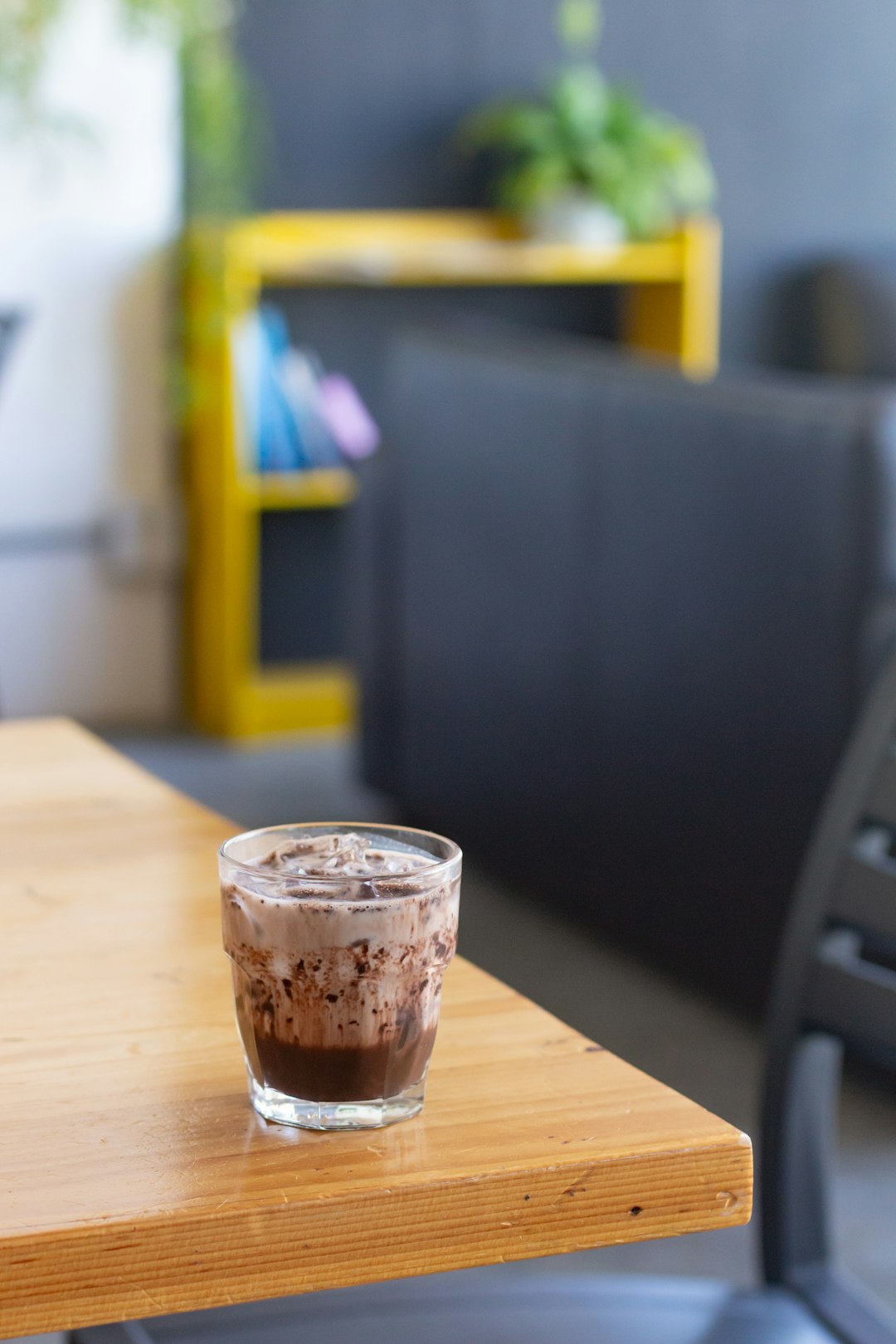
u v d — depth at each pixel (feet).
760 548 7.54
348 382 15.06
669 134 15.53
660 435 8.11
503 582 9.59
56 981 2.31
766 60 16.94
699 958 8.24
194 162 13.44
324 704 14.06
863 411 7.02
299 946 1.81
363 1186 1.72
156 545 13.83
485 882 10.31
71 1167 1.76
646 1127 1.88
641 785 8.50
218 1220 1.68
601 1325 2.86
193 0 12.96
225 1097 1.95
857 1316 2.93
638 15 16.24
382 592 11.04
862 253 16.99
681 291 15.74
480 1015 2.21
